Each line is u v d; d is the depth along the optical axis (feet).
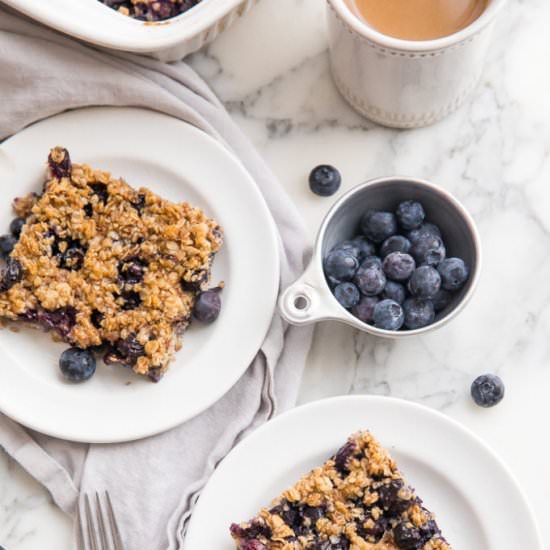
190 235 2.67
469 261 2.64
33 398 2.68
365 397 2.64
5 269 2.70
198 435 2.71
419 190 2.64
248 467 2.64
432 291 2.60
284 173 2.79
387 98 2.67
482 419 2.72
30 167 2.72
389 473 2.58
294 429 2.64
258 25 2.81
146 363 2.63
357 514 2.59
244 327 2.68
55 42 2.70
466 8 2.56
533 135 2.78
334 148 2.79
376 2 2.58
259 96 2.80
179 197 2.74
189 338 2.70
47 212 2.67
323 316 2.58
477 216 2.77
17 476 2.72
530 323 2.74
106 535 2.65
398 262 2.61
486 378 2.69
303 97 2.80
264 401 2.71
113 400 2.68
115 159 2.73
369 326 2.58
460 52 2.54
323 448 2.64
